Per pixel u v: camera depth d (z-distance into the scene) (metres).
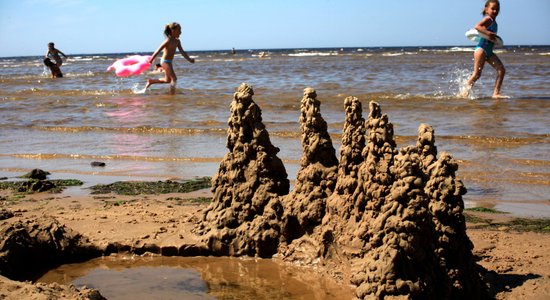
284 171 5.95
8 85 28.98
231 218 5.88
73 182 9.28
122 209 7.45
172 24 21.17
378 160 4.76
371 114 4.87
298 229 5.69
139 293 5.07
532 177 9.19
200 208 7.38
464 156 10.67
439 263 4.43
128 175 9.81
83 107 18.86
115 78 33.19
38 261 5.76
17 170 10.44
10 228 5.67
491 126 13.35
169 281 5.32
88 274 5.56
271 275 5.33
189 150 11.75
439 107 16.36
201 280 5.31
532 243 6.14
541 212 7.47
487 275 5.03
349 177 5.17
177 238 6.03
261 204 5.81
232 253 5.82
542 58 48.91
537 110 15.47
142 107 18.34
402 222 4.22
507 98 17.88
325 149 5.56
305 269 5.35
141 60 21.31
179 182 9.12
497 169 9.71
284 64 48.44
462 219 4.64
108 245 5.99
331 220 5.27
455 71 31.42
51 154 11.70
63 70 48.19
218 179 6.05
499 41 17.80
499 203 7.93
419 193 4.27
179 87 25.16
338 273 5.08
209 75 33.94
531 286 4.80
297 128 13.77
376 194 4.68
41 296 4.39
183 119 15.72
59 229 5.94
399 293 4.15
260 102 18.52
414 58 55.59
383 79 27.09
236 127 5.93
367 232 4.73
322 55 77.75
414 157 4.38
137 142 12.81
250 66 45.75
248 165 5.91
